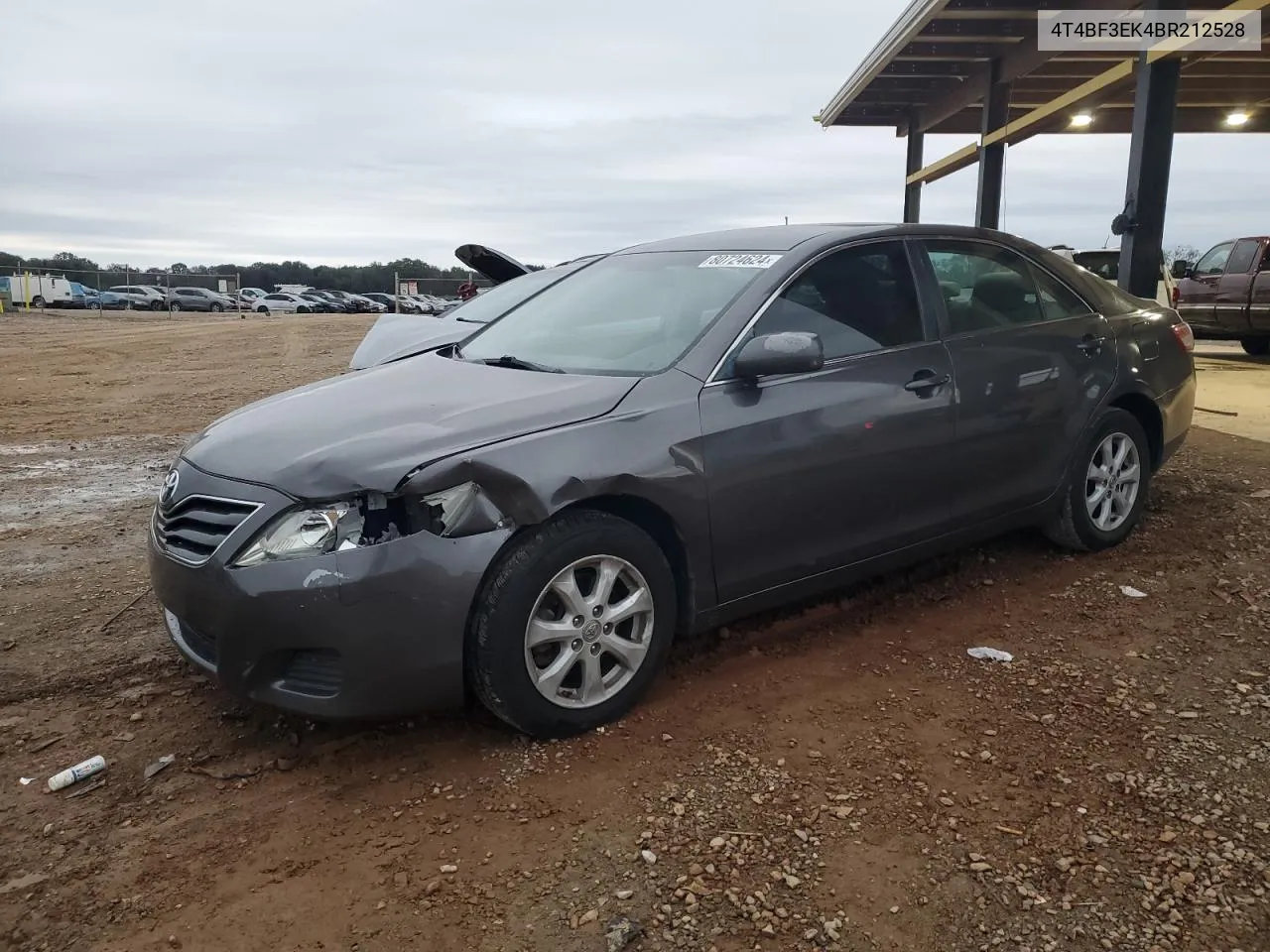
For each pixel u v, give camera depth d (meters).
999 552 4.93
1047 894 2.41
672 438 3.27
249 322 33.31
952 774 2.95
